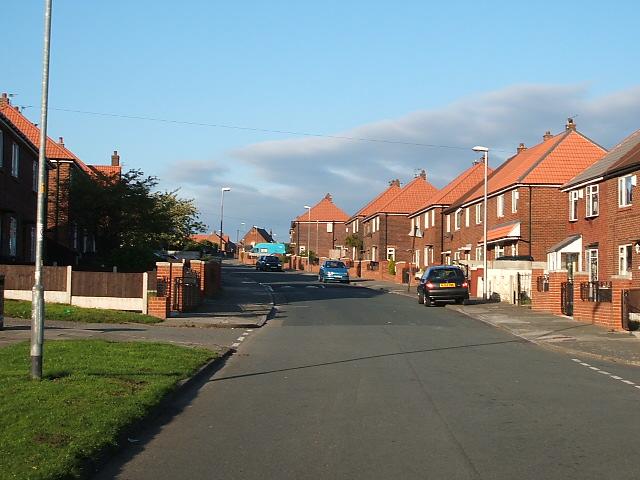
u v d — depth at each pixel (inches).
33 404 334.0
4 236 1122.7
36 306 398.9
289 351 636.7
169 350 565.0
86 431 291.4
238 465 274.1
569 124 1695.4
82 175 1487.5
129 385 400.2
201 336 732.0
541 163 1600.6
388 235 2962.6
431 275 1231.5
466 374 508.7
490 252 1766.7
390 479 255.3
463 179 2374.5
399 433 326.3
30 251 1305.4
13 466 240.2
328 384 461.7
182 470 267.4
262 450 296.2
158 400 372.8
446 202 2308.1
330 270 2066.9
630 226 1109.1
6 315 797.2
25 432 284.0
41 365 401.7
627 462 278.2
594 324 885.2
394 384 461.7
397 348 661.3
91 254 1667.1
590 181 1270.9
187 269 1028.5
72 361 472.4
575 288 950.4
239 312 1007.6
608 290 887.7
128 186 1456.7
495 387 454.3
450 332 818.8
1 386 375.9
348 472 263.9
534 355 633.6
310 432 328.5
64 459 251.1
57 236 1465.3
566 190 1408.7
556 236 1552.7
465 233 2016.5
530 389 447.8
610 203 1185.4
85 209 1434.5
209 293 1299.2
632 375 520.1
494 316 1007.6
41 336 400.8
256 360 578.2
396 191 3358.8
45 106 400.8
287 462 277.9
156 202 1563.7
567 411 378.9
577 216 1366.9
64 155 1510.8
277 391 436.5
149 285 949.8
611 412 377.1
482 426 341.4
